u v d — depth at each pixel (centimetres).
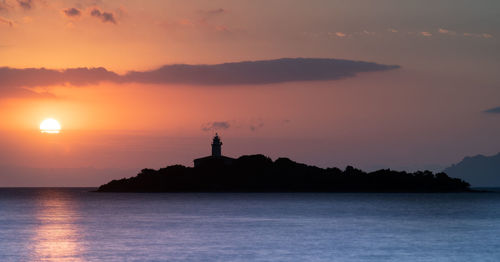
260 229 13525
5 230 13488
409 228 13850
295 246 10262
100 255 9294
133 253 9444
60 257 9150
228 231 13000
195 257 9025
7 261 8856
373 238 11575
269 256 9112
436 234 12388
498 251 9688
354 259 8838
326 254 9319
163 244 10550
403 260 8762
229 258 8919
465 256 9156
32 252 9688
